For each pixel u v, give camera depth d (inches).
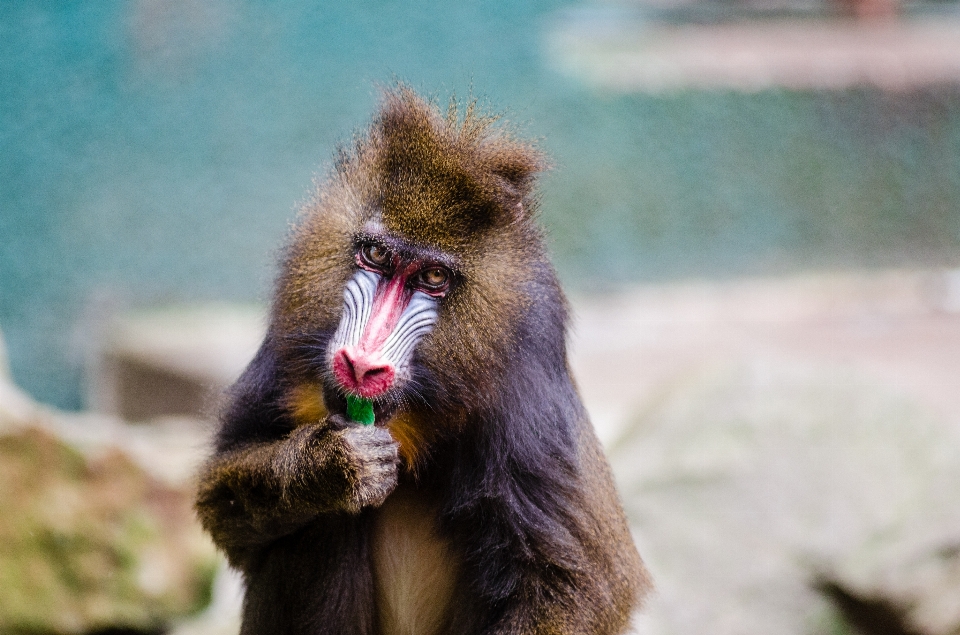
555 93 1065.5
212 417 255.9
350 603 248.1
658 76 1029.2
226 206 913.5
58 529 409.4
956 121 992.2
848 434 430.6
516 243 236.4
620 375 684.7
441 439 237.9
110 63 906.7
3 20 880.3
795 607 387.2
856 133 1005.2
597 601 241.4
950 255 994.1
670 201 1024.9
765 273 987.9
